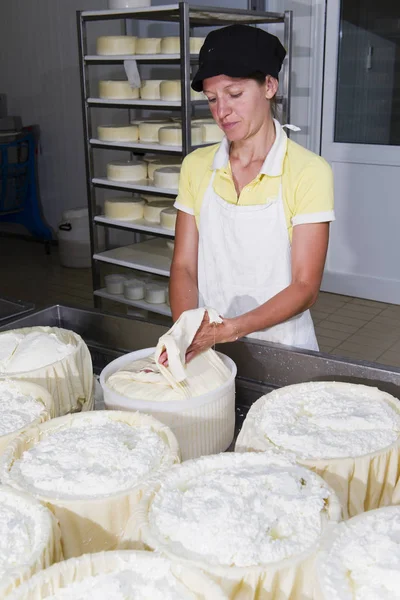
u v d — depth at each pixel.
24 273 5.26
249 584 0.67
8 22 5.60
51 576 0.67
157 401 1.08
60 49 5.32
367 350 3.62
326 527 0.73
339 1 3.91
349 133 4.18
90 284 4.95
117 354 1.52
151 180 3.62
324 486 0.81
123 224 3.64
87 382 1.31
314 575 0.68
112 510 0.81
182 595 0.66
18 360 1.24
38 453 0.91
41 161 5.86
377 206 4.21
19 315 1.55
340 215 4.37
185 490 0.81
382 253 4.29
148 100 3.31
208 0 4.32
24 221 5.77
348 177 4.25
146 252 3.82
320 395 1.09
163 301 3.71
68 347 1.29
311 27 4.04
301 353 1.27
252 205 1.49
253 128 1.39
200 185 1.59
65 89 5.43
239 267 1.56
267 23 3.96
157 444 0.93
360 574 0.67
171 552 0.69
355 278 4.42
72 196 5.78
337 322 4.03
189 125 3.15
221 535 0.71
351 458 0.88
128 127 3.55
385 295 4.34
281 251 1.50
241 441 1.01
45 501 0.81
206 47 1.30
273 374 1.32
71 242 5.23
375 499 0.91
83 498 0.81
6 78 5.84
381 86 3.95
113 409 1.12
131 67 3.31
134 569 0.69
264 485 0.80
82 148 5.52
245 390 1.33
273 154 1.45
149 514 0.76
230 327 1.25
